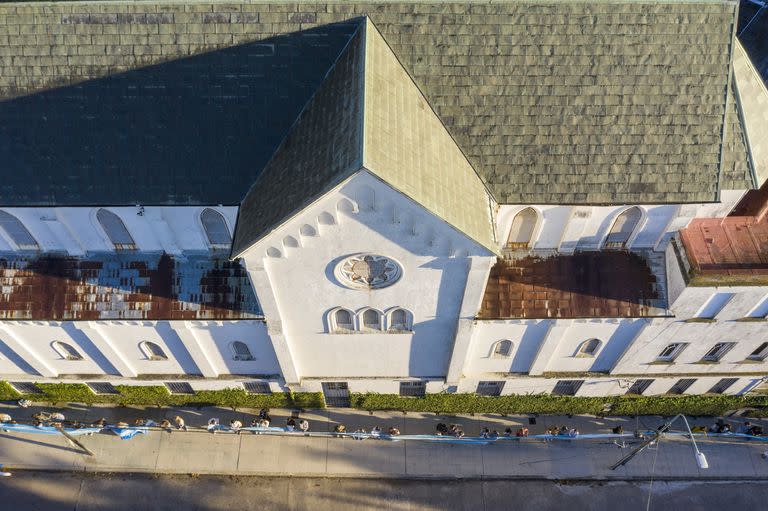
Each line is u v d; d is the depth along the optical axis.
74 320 31.33
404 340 33.06
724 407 39.69
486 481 38.00
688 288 29.28
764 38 35.88
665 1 25.56
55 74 26.44
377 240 25.28
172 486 37.50
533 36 26.12
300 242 25.25
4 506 36.56
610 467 38.28
